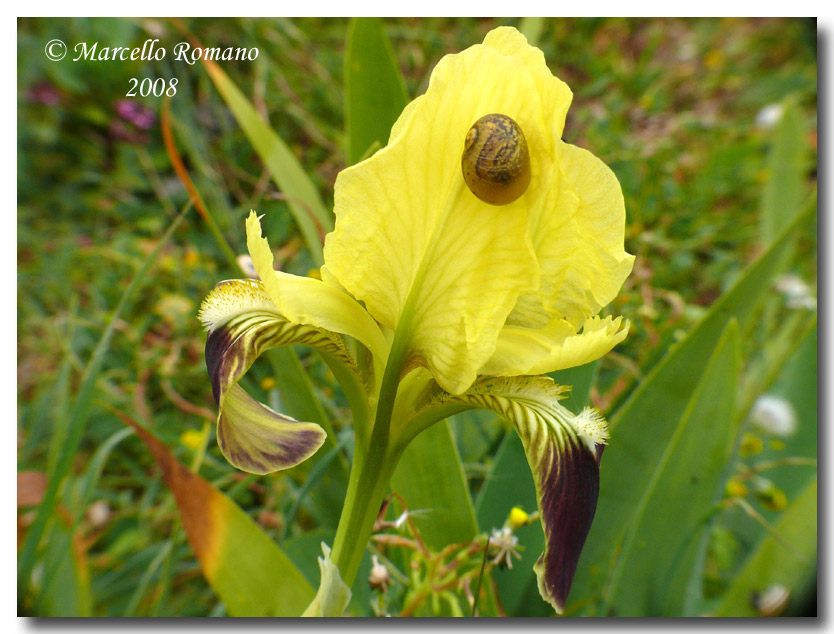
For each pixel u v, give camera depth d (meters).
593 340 0.11
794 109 0.29
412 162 0.10
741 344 0.19
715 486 0.17
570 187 0.11
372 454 0.12
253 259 0.11
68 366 0.20
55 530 0.16
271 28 0.37
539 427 0.11
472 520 0.17
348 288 0.11
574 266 0.11
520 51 0.11
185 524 0.14
